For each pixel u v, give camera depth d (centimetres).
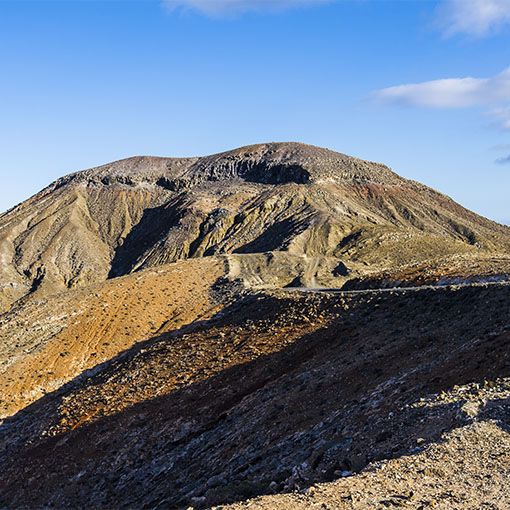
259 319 5706
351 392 3003
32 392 6412
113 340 7381
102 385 5512
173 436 3838
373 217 19338
